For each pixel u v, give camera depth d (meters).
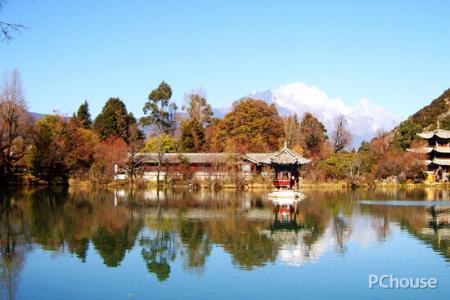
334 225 37.00
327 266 23.42
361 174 95.81
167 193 72.50
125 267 23.11
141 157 88.19
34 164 82.19
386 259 24.95
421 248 27.81
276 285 20.28
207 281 20.80
